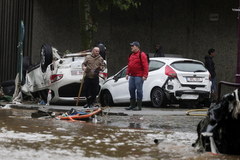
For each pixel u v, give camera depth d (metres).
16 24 46.56
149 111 29.22
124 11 50.75
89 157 12.27
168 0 50.41
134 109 30.67
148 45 50.81
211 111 13.53
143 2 50.69
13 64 46.62
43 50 35.00
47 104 34.62
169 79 33.47
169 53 50.50
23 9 46.59
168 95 33.50
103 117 24.91
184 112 28.36
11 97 39.97
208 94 34.41
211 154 13.02
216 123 13.37
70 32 50.16
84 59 34.62
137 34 50.84
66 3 50.12
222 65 49.06
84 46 41.12
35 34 49.38
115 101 36.91
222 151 13.31
